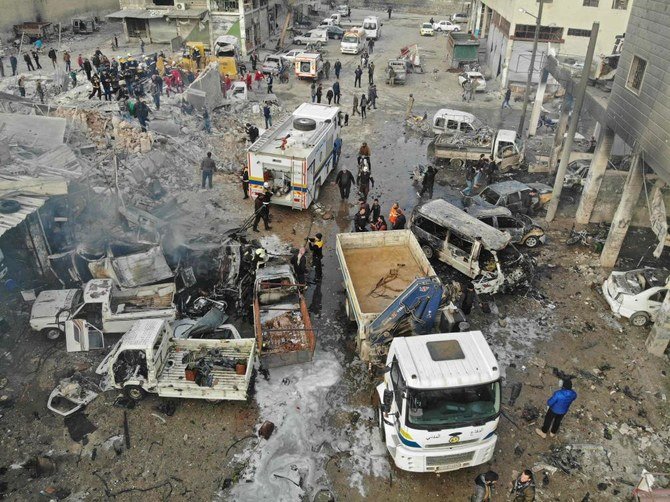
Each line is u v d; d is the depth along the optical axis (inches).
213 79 1055.0
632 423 412.5
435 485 358.9
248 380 405.7
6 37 1475.1
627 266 622.2
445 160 930.7
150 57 1240.2
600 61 737.0
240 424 398.6
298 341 459.2
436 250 606.2
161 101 981.8
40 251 519.2
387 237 570.3
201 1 1508.4
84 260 516.1
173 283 509.0
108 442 381.4
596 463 379.2
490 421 331.9
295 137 729.6
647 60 519.5
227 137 914.1
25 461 366.6
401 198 788.0
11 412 402.6
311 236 673.0
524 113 991.6
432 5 2733.8
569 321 528.1
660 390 444.5
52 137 673.6
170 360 423.5
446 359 342.6
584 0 1238.9
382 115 1167.0
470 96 1280.8
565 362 474.0
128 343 394.3
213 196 752.3
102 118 827.4
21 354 456.8
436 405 329.4
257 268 533.6
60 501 341.1
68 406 408.5
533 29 1285.7
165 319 457.1
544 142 1032.8
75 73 1097.4
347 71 1513.3
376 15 2551.7
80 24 1700.3
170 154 802.8
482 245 546.0
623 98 579.2
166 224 553.9
